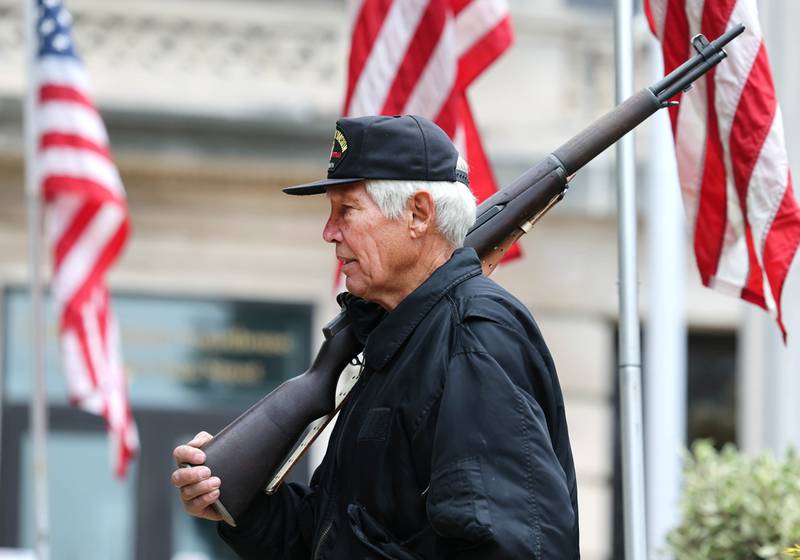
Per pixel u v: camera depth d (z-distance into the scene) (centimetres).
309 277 2634
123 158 2570
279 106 2595
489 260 706
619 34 958
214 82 2603
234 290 2616
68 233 1792
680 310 1741
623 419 884
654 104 719
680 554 1273
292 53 2627
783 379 1661
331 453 670
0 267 2545
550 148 2659
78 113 1716
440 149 653
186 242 2606
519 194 705
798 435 1658
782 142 969
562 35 2689
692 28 973
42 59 1709
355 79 1291
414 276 654
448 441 604
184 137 2589
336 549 645
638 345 894
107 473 2530
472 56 1320
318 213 2638
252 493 673
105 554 2522
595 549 2641
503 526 584
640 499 867
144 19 2591
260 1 2619
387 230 647
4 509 2508
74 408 2517
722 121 973
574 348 2664
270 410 682
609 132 714
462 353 619
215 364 2598
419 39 1272
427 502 607
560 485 599
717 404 2694
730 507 1242
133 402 2561
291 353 2622
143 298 2592
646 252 2539
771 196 966
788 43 1617
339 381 698
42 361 1692
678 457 1661
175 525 2539
